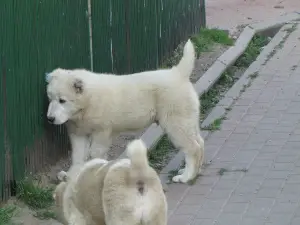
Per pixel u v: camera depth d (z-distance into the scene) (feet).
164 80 31.76
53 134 33.32
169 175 33.17
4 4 29.07
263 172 32.78
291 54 50.80
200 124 39.14
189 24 53.62
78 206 24.56
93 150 31.73
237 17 60.85
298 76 46.39
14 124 30.01
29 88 31.09
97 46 37.60
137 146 22.79
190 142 31.99
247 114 40.50
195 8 54.85
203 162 34.17
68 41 34.35
